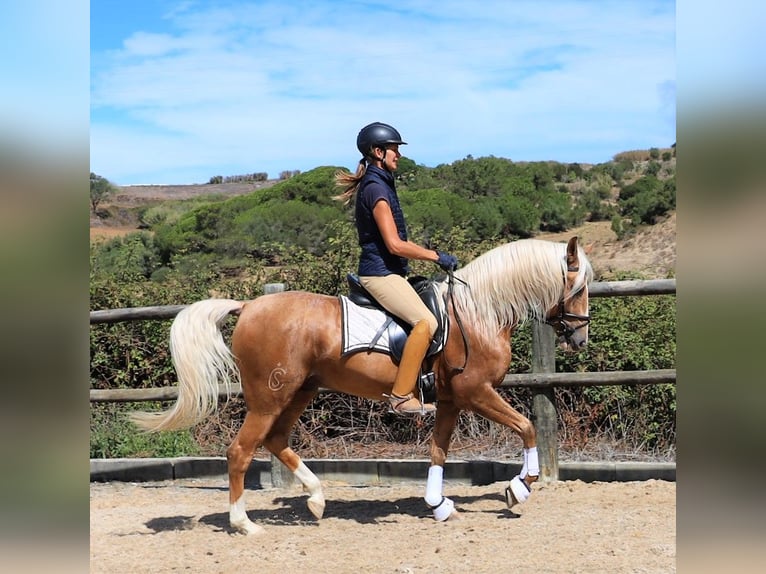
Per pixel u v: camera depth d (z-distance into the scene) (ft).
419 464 20.90
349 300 16.48
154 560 14.78
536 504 18.20
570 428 22.31
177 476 22.09
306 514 18.29
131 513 18.62
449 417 17.28
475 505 18.44
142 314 21.33
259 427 16.15
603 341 22.65
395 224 16.01
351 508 18.72
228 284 25.08
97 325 24.63
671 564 13.78
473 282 16.63
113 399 21.65
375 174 16.07
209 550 15.34
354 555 14.85
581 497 18.61
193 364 15.70
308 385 16.89
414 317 15.75
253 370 16.05
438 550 14.93
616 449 22.04
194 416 15.87
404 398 15.76
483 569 13.80
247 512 18.61
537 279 16.49
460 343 16.37
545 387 19.81
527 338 22.84
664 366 22.38
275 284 21.16
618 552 14.44
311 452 22.98
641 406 22.38
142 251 51.44
